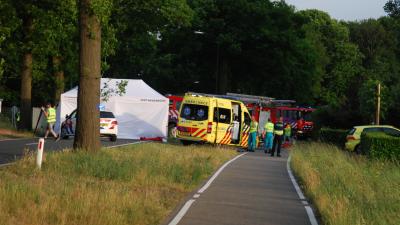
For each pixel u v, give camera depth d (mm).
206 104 34719
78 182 14203
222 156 28094
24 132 39469
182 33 63688
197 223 11539
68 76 49250
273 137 33250
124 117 39875
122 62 67000
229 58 64562
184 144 35375
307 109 61719
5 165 17141
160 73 71750
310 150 30141
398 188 16328
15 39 37219
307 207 14227
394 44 93562
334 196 14469
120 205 11430
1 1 26578
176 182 17250
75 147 20469
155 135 39812
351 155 28422
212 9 62438
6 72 49219
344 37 94438
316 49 80500
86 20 20141
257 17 62531
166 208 13109
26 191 11344
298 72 67750
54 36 34750
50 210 10352
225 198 15125
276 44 63438
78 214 10367
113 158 19062
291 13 66812
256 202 14711
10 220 9484
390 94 42594
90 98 20469
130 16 48312
